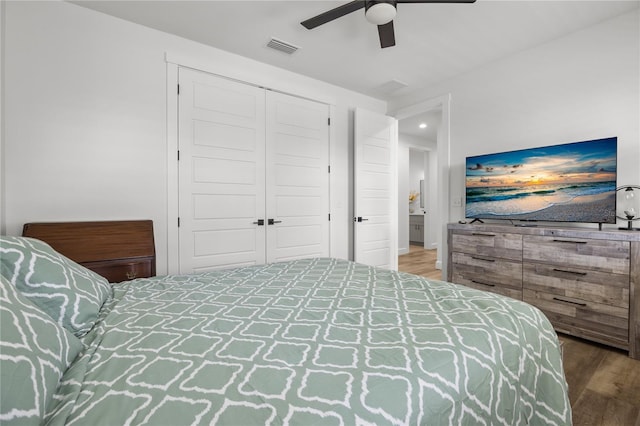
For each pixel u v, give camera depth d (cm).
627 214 228
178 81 282
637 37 236
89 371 73
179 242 283
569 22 253
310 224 373
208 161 300
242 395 64
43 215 225
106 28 249
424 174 739
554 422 97
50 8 228
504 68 315
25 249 101
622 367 194
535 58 292
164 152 275
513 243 270
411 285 154
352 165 413
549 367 105
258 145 332
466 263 306
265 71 333
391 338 91
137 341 90
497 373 85
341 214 402
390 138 431
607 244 216
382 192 422
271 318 110
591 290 223
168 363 76
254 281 167
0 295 68
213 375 71
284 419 58
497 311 112
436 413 69
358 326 101
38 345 66
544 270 249
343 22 257
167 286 158
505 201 297
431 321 104
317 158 379
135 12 246
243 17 253
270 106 340
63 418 56
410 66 335
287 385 67
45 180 226
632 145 238
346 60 324
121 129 255
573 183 252
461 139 353
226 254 311
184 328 100
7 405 51
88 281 122
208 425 55
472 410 76
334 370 73
